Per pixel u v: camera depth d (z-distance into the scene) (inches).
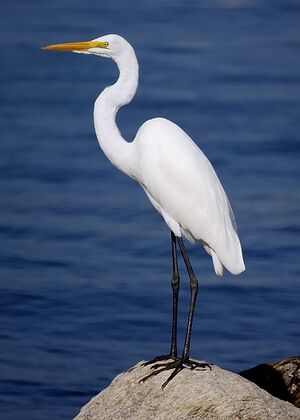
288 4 1493.6
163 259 643.5
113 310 553.0
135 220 717.9
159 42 1248.2
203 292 585.6
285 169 830.5
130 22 1362.0
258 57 1193.4
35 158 852.0
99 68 1136.2
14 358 487.2
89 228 698.2
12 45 1209.4
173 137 346.9
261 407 314.8
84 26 1315.2
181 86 1059.3
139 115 959.6
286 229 696.4
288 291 586.6
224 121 953.5
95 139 904.9
